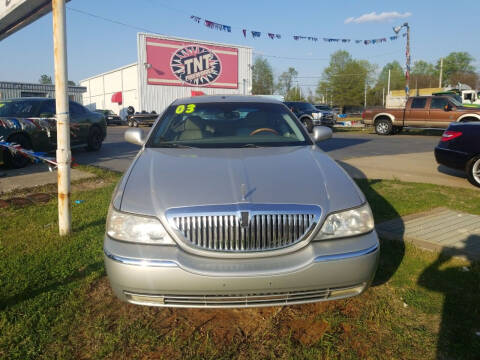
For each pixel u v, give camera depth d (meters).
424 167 8.05
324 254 2.18
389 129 17.59
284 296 2.18
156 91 34.53
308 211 2.23
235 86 38.62
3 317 2.52
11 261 3.35
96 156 9.76
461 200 5.28
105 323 2.49
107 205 5.02
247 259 2.18
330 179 2.53
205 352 2.23
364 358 2.18
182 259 2.14
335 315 2.56
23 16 7.05
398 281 2.99
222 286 2.10
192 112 3.83
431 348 2.24
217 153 3.06
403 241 3.74
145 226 2.22
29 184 6.28
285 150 3.16
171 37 34.50
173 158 2.93
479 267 3.15
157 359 2.18
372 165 8.30
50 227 4.20
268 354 2.22
